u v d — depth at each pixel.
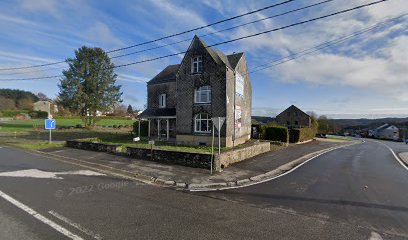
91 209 6.76
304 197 8.50
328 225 6.16
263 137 32.25
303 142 34.62
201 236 5.35
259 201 8.00
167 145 22.73
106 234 5.29
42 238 4.99
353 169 14.04
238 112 25.06
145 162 14.08
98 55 43.25
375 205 7.73
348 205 7.70
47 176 10.44
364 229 5.97
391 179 11.51
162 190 9.05
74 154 16.67
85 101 43.62
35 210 6.54
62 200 7.43
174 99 28.41
